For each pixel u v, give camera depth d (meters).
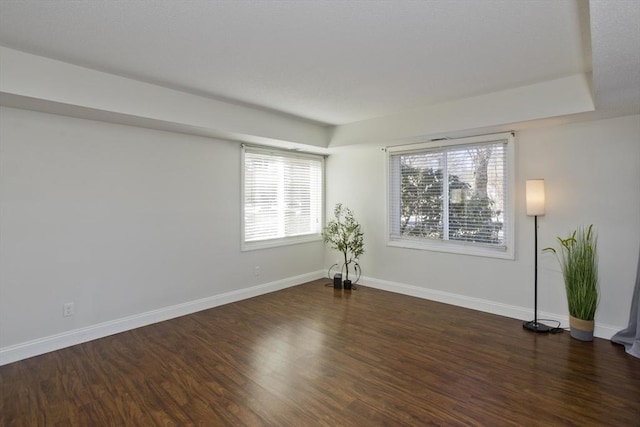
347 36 2.19
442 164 4.27
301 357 2.82
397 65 2.66
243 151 4.41
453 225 4.20
